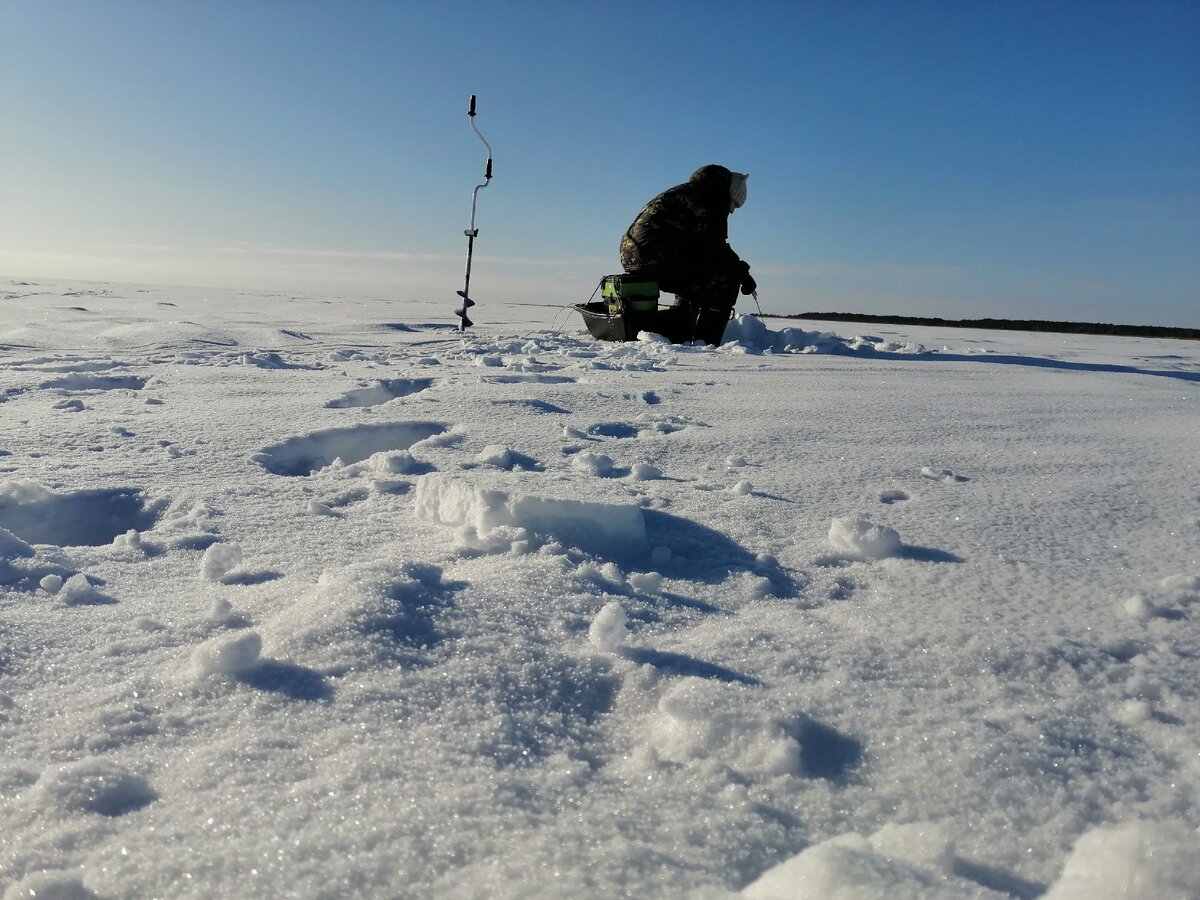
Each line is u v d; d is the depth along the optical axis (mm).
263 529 2211
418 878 906
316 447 3264
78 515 2402
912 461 3164
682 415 4090
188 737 1200
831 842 904
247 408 3844
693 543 2148
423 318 14219
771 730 1201
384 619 1511
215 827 991
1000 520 2418
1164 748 1237
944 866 941
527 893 879
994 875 970
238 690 1301
